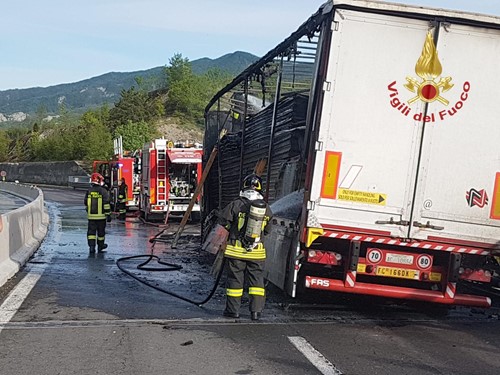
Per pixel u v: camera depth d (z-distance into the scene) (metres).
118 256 12.88
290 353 5.78
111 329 6.53
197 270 11.30
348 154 6.79
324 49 6.88
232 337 6.32
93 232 13.11
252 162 11.48
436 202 6.92
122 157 26.36
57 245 14.37
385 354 5.85
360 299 8.46
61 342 5.98
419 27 6.80
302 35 7.86
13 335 6.19
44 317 6.98
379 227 6.85
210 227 13.59
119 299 8.16
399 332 6.80
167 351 5.75
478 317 7.81
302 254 7.10
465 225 6.95
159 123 82.19
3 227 9.86
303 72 9.13
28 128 115.31
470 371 5.40
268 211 7.30
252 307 7.14
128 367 5.25
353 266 6.90
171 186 22.81
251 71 10.78
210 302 8.21
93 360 5.43
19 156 98.19
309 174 6.84
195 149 22.70
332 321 7.21
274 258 7.94
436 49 6.81
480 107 6.91
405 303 8.30
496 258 7.08
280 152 9.39
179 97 88.31
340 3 6.61
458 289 7.92
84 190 52.66
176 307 7.77
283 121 9.45
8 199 35.50
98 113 87.00
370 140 6.81
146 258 12.70
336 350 5.93
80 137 76.88
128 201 25.95
